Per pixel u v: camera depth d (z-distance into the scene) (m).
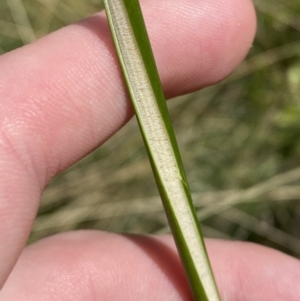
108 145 0.20
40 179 0.12
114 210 0.20
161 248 0.13
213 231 0.20
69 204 0.20
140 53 0.10
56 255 0.13
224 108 0.21
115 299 0.13
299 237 0.19
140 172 0.20
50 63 0.12
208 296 0.11
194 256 0.11
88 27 0.12
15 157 0.11
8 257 0.11
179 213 0.11
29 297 0.12
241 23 0.13
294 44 0.20
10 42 0.21
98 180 0.20
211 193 0.19
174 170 0.11
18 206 0.11
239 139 0.20
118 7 0.10
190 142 0.20
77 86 0.12
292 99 0.20
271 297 0.13
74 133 0.12
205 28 0.13
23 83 0.12
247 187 0.20
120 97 0.12
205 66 0.14
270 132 0.20
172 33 0.13
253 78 0.20
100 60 0.12
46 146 0.12
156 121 0.10
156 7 0.13
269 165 0.20
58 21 0.21
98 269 0.13
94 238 0.13
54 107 0.12
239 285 0.14
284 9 0.20
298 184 0.19
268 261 0.14
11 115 0.11
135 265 0.13
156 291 0.13
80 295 0.13
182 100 0.20
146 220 0.20
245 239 0.20
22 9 0.20
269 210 0.20
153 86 0.10
